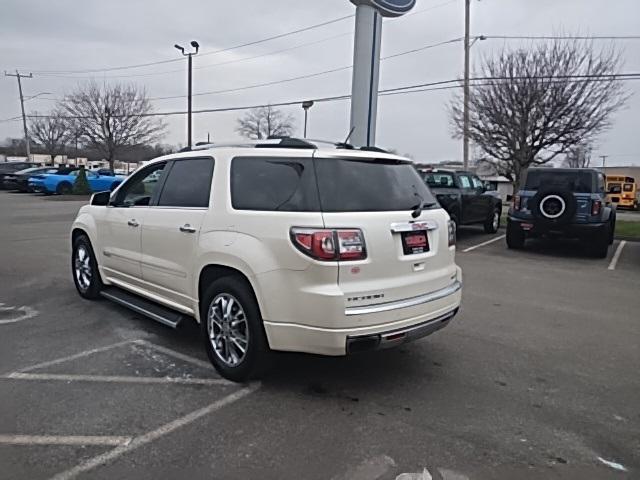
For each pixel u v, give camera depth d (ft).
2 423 10.44
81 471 8.86
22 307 18.92
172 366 13.57
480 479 8.87
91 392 11.93
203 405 11.39
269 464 9.16
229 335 12.62
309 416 10.97
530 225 35.27
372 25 40.93
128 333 16.16
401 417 11.02
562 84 52.95
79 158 211.20
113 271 17.84
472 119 60.18
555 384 12.95
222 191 12.89
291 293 11.07
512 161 58.18
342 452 9.60
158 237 14.90
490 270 28.86
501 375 13.44
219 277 12.94
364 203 11.69
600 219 33.40
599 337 16.87
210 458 9.33
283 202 11.57
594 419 11.11
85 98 129.18
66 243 35.22
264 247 11.48
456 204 38.04
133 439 9.92
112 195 17.95
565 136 54.29
